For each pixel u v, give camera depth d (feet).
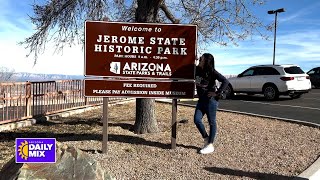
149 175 19.38
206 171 20.29
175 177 19.21
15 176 13.39
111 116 41.06
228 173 20.08
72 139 27.71
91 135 29.45
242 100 64.80
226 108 51.37
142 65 23.97
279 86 63.82
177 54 24.07
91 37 23.61
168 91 24.13
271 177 19.63
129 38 23.80
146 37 23.91
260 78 66.18
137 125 29.53
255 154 23.88
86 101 48.67
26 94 37.35
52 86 41.98
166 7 33.37
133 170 20.08
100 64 23.71
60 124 36.70
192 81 24.13
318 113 45.55
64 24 35.70
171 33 23.97
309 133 30.76
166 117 39.40
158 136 28.19
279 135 29.58
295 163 22.17
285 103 58.70
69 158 14.25
